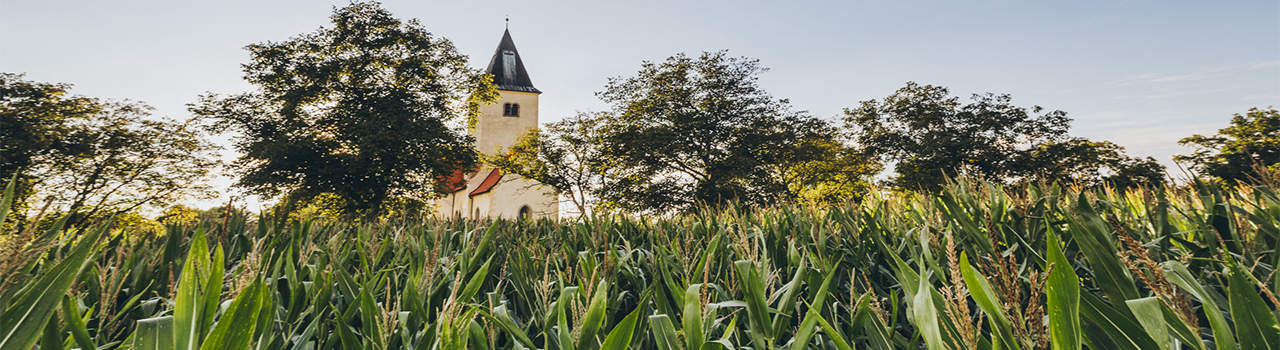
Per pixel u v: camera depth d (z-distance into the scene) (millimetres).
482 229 3486
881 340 1032
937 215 1701
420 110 19516
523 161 27156
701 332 903
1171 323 715
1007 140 27062
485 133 42312
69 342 827
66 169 15195
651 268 1836
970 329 648
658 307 1235
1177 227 1615
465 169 21328
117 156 16531
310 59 19250
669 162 24000
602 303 955
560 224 3283
